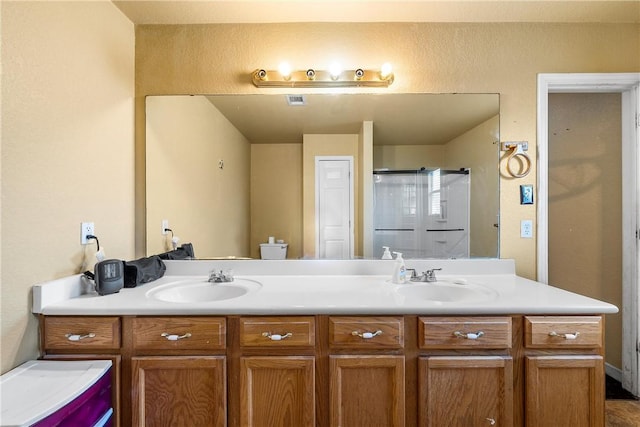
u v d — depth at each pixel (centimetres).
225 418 115
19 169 109
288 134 180
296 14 168
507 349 116
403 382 115
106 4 152
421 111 178
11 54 106
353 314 116
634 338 191
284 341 115
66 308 115
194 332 115
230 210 181
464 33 176
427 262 177
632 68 174
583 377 115
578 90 184
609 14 167
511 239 177
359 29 176
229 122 179
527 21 174
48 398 91
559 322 115
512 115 176
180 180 179
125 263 148
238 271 178
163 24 176
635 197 190
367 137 180
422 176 180
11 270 107
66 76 128
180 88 177
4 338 105
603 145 218
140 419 114
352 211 182
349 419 115
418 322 116
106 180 153
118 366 114
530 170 177
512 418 115
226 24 176
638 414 175
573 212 234
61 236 127
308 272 178
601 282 219
